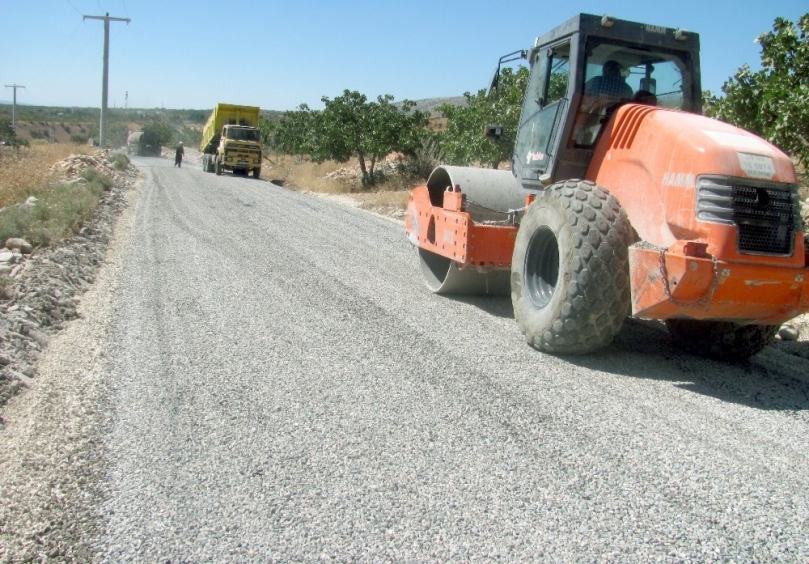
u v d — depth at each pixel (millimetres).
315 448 4059
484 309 7668
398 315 7188
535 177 7199
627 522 3354
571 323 5590
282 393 4910
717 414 4766
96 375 5262
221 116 36844
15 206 11578
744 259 4918
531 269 6234
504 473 3803
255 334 6336
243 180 29578
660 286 4980
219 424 4383
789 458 4105
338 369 5426
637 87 6594
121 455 3973
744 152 5035
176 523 3293
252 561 3016
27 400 4824
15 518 3357
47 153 32125
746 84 9859
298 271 9328
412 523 3303
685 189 5145
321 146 27812
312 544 3133
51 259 8727
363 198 22891
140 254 10172
